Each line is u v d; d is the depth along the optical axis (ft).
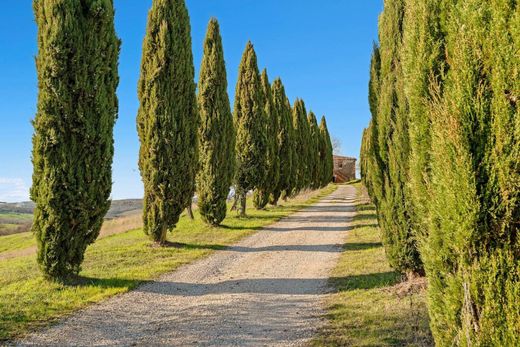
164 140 46.26
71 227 30.37
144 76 46.98
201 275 35.76
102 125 31.27
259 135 77.36
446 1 13.47
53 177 29.45
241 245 50.11
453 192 10.56
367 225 61.26
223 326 22.68
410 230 27.02
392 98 28.07
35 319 23.40
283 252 45.32
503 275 9.77
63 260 30.25
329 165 199.62
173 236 55.01
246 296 28.84
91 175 30.94
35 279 31.17
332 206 98.63
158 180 46.55
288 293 29.30
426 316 21.13
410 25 14.90
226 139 63.93
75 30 29.81
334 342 19.02
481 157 10.30
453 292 10.78
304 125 133.80
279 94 101.86
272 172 89.15
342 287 29.73
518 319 9.36
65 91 29.45
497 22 10.39
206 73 62.80
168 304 27.30
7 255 62.39
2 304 25.26
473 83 10.66
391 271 32.53
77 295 28.17
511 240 9.90
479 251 10.20
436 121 11.45
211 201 62.90
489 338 9.71
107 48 32.17
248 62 79.10
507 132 9.95
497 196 9.98
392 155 27.53
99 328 22.53
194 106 49.26
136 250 44.88
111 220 91.71
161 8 46.75
